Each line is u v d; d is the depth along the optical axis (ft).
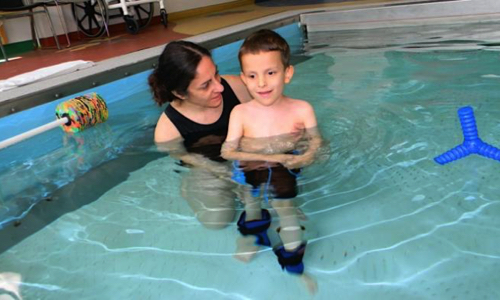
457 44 11.12
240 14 22.27
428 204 4.60
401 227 4.30
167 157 6.40
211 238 4.52
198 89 5.94
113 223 5.06
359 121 6.86
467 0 14.14
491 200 4.52
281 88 5.94
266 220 4.59
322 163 5.54
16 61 15.11
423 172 5.20
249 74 5.88
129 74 10.68
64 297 3.96
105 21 19.12
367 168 5.41
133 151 6.92
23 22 19.39
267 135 6.18
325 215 4.61
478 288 3.44
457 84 8.06
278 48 5.75
